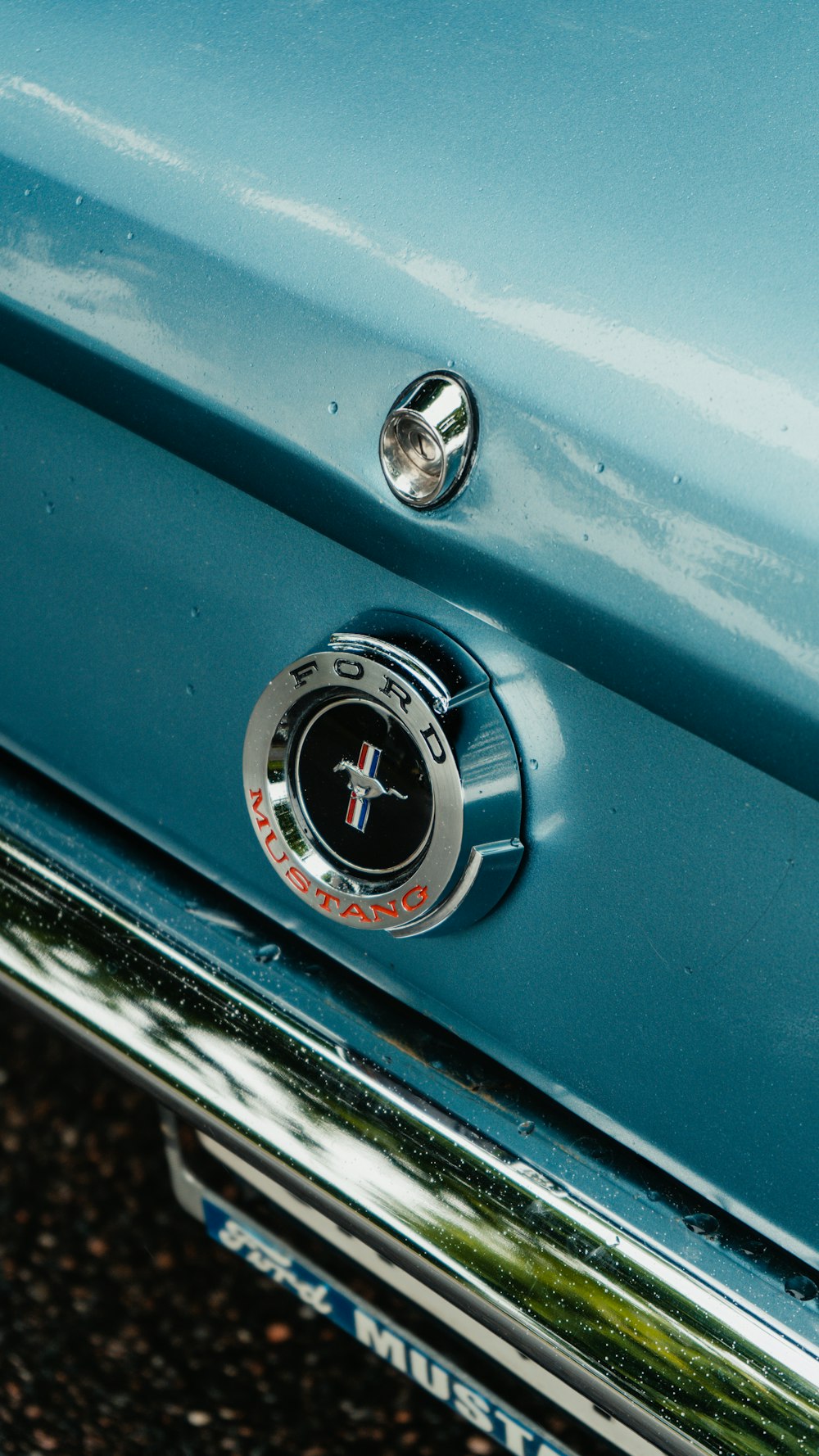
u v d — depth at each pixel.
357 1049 1.21
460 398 0.94
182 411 1.09
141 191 1.08
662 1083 1.06
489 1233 1.12
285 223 1.01
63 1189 1.93
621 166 0.93
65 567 1.28
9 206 1.14
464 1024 1.17
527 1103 1.16
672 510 0.88
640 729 0.98
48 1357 1.71
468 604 1.01
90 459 1.22
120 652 1.28
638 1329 1.06
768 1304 1.04
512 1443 1.35
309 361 1.01
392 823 1.07
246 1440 1.63
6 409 1.26
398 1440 1.64
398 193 0.98
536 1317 1.09
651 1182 1.10
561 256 0.92
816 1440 0.99
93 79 1.11
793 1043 0.99
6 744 1.43
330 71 1.04
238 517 1.14
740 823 0.96
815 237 0.88
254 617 1.17
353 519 1.03
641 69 0.96
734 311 0.88
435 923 1.08
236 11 1.09
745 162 0.91
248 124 1.04
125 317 1.09
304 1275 1.50
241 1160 1.33
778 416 0.86
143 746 1.30
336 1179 1.18
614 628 0.93
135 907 1.34
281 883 1.25
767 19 0.96
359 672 1.05
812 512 0.85
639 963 1.04
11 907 1.39
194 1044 1.27
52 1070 2.10
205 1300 1.79
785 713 0.88
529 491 0.93
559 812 1.04
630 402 0.89
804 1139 1.00
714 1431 1.02
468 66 1.00
